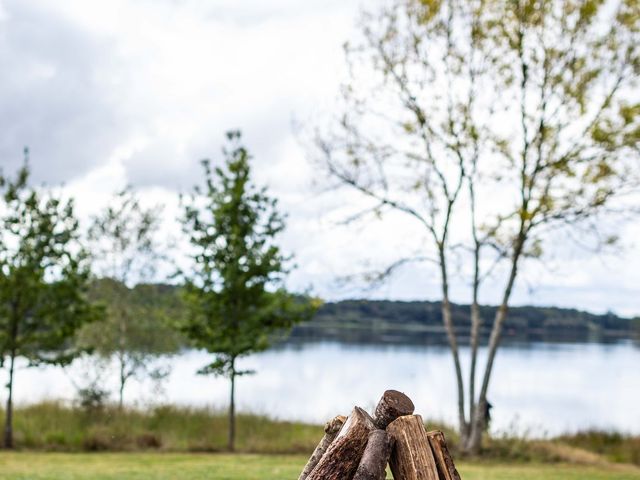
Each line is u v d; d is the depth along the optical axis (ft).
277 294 62.54
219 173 62.49
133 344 75.51
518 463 59.36
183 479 39.73
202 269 61.82
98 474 41.60
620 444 68.69
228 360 61.57
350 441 15.89
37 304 61.41
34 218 61.57
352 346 271.69
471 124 65.36
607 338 459.32
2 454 53.83
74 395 71.97
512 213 64.90
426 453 15.74
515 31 64.13
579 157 63.10
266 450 58.95
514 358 229.45
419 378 154.20
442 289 68.90
